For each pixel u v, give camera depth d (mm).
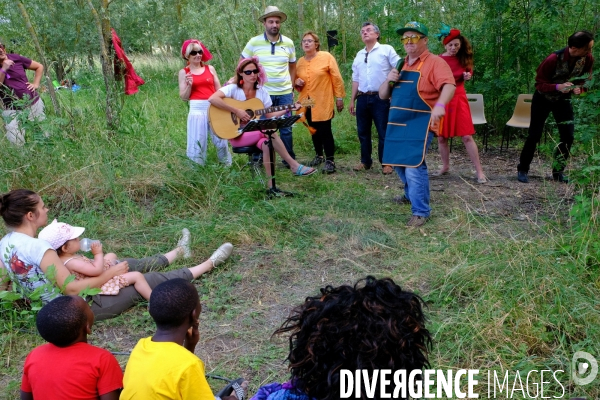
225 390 2783
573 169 5773
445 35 6523
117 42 7684
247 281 4422
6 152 6039
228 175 5953
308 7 11656
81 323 2516
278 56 7113
